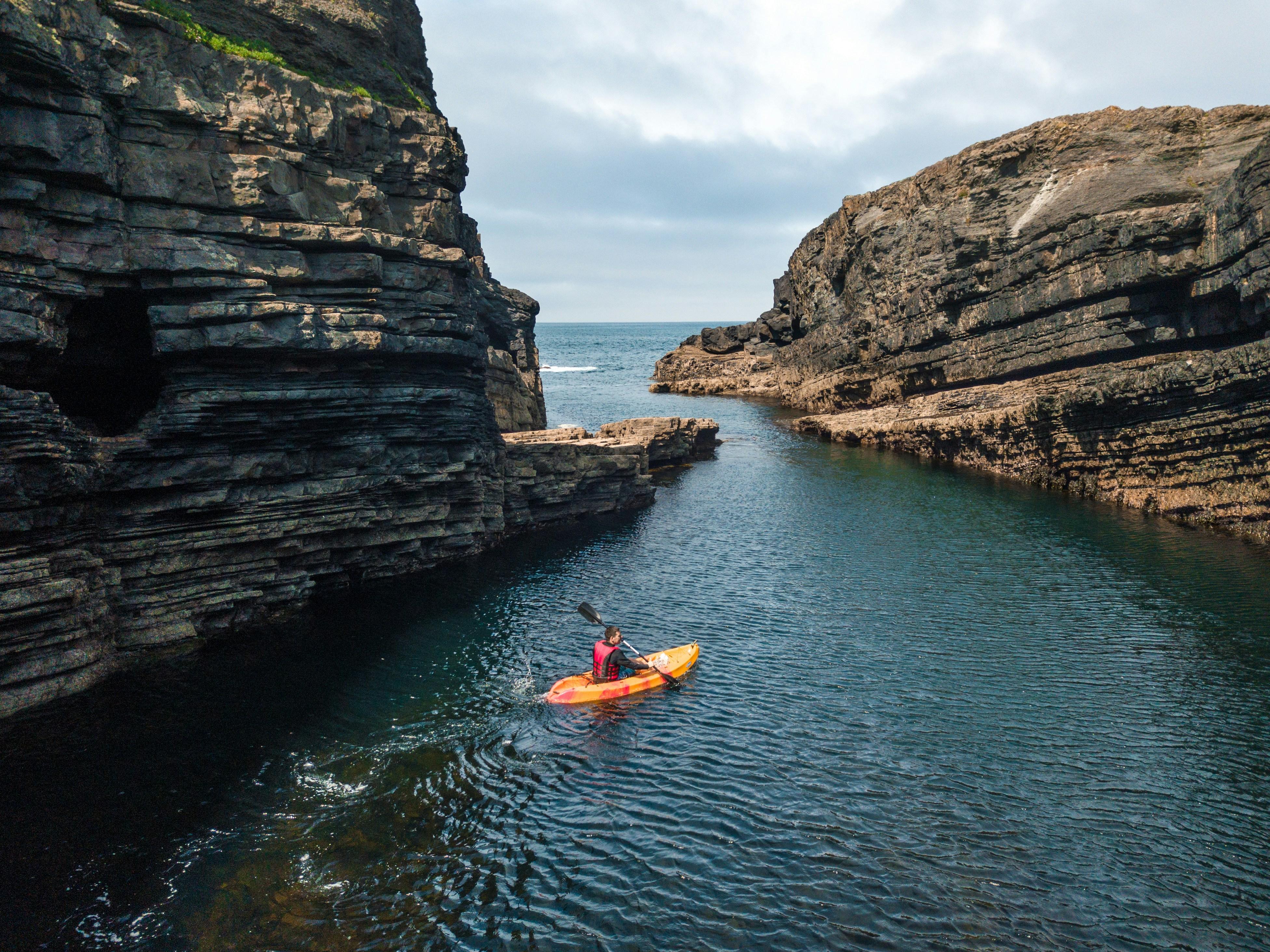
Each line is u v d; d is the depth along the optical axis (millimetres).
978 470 38062
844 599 19734
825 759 12008
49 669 13117
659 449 40344
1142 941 8242
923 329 45031
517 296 42812
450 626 17484
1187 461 26234
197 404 15234
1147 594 19281
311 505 17625
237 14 17250
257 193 16094
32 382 14156
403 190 19609
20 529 12695
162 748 11898
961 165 41344
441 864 9438
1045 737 12641
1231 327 27672
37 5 12812
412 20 23250
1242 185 25094
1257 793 11016
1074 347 34250
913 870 9367
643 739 12641
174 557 15562
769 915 8594
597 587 20703
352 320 17469
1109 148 33906
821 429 53094
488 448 24047
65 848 9508
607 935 8297
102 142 13820
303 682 14359
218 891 8812
